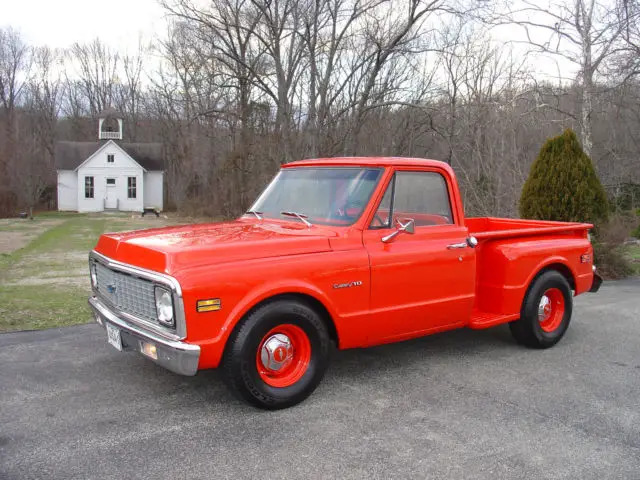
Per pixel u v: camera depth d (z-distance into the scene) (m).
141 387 4.61
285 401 4.17
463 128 19.30
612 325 7.09
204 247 3.94
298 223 4.81
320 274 4.26
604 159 18.75
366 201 4.66
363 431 3.87
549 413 4.25
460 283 5.18
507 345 6.09
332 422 4.01
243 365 3.96
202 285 3.74
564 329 6.12
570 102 16.73
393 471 3.35
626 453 3.64
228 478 3.23
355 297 4.48
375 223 4.66
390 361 5.45
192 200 37.94
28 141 42.66
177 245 3.99
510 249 5.57
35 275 10.79
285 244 4.22
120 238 4.46
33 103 57.00
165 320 3.80
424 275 4.89
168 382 4.72
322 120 19.45
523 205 11.72
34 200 35.06
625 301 8.66
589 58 14.47
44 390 4.51
